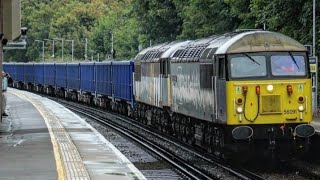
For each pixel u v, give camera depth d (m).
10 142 55.25
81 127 71.94
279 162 48.84
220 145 47.72
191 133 58.97
